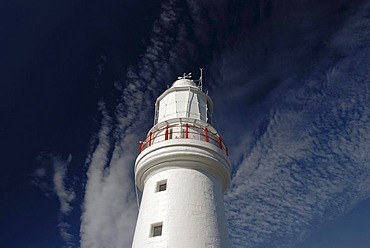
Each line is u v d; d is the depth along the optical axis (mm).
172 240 14586
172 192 16156
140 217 16375
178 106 20266
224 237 15680
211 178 17359
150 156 17438
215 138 19109
